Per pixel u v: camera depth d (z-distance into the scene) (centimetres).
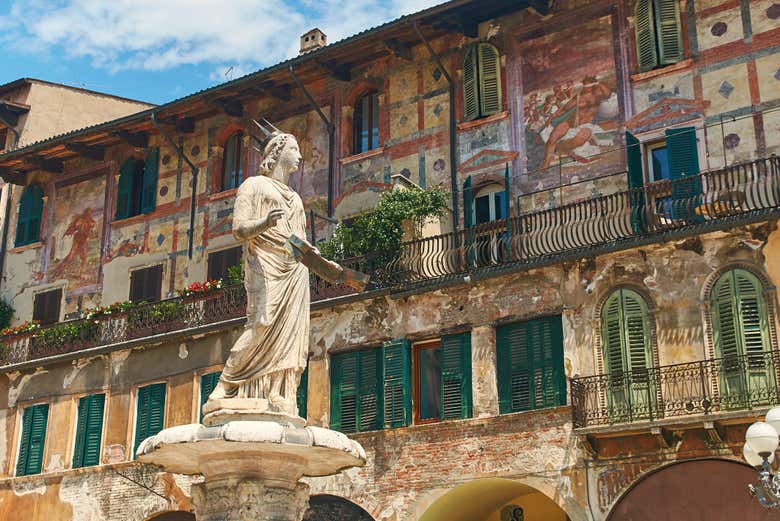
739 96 2503
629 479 2266
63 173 3756
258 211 1195
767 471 1296
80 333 3284
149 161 3550
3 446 3306
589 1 2767
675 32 2617
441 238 2705
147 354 3134
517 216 2647
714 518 2161
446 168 2908
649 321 2355
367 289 2750
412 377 2664
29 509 3158
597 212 2459
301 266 1193
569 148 2706
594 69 2720
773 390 2158
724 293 2286
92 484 3069
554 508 2730
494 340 2550
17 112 3944
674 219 2403
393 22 2888
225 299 3025
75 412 3219
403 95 3055
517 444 2420
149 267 3444
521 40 2859
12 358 3388
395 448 2588
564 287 2481
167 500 2914
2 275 3778
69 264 3634
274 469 1124
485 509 2742
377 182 3038
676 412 2244
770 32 2505
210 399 1144
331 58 3077
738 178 2294
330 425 2719
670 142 2502
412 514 2514
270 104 3325
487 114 2859
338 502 2641
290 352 1163
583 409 2333
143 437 3055
